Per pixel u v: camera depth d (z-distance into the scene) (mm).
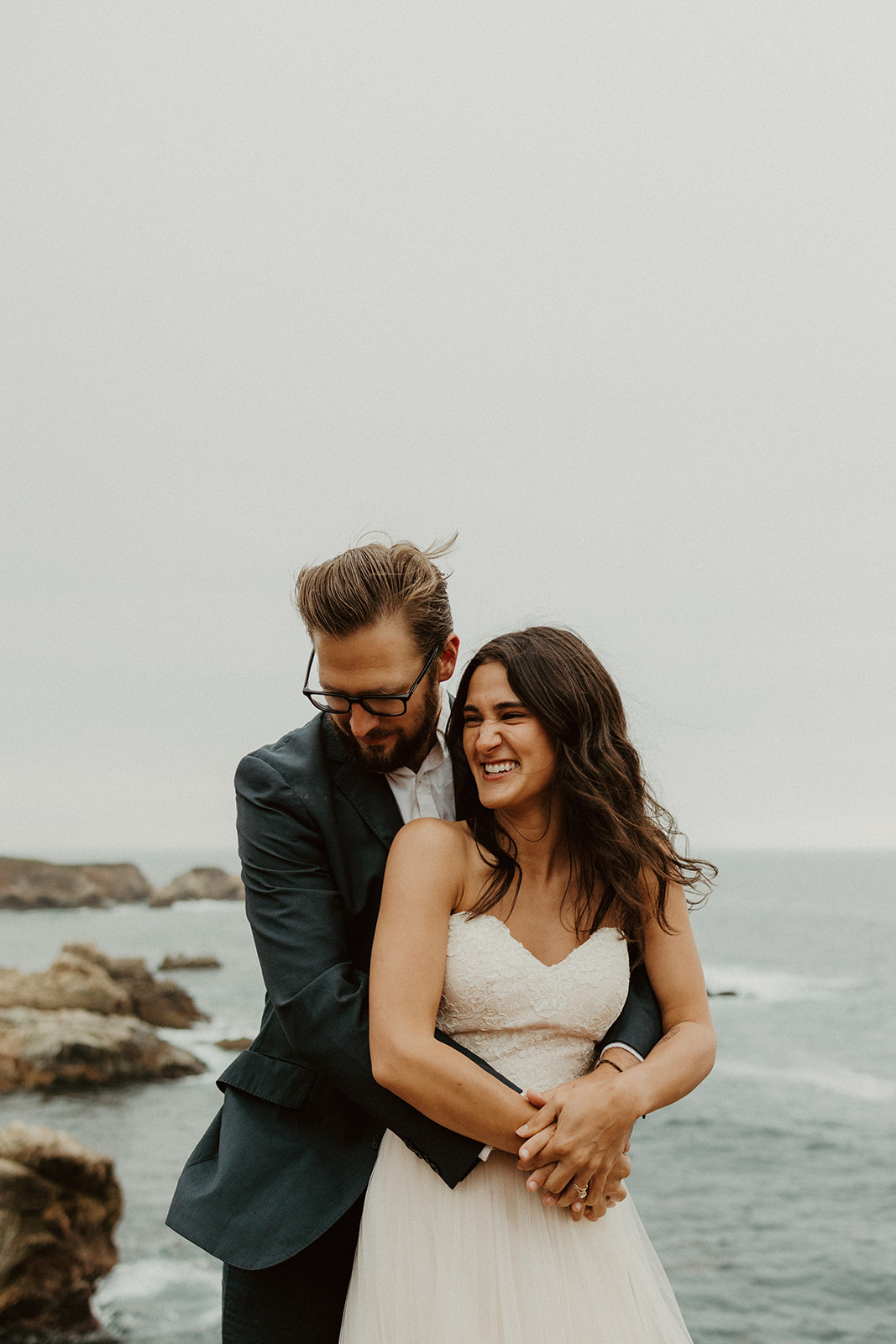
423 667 2148
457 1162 1911
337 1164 2117
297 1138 2141
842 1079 21656
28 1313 9164
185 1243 10922
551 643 2129
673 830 2346
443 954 2027
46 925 44344
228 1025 21078
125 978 20078
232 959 34188
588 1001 2062
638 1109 1896
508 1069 2045
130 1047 16406
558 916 2145
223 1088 2271
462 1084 1852
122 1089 15914
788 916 54406
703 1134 17672
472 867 2115
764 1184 14992
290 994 2027
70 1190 9734
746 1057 23953
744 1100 19969
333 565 2133
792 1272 11773
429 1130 1917
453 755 2283
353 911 2166
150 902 51969
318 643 2121
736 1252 12383
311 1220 2053
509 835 2156
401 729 2160
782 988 33219
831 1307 10844
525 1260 1970
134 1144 13672
